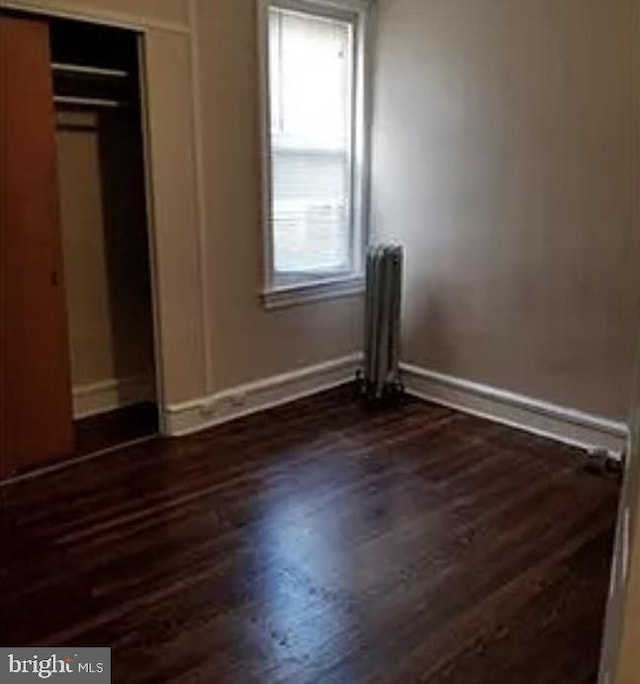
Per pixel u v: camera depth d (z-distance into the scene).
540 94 3.37
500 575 2.43
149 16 3.11
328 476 3.18
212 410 3.73
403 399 4.18
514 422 3.79
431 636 2.12
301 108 3.88
